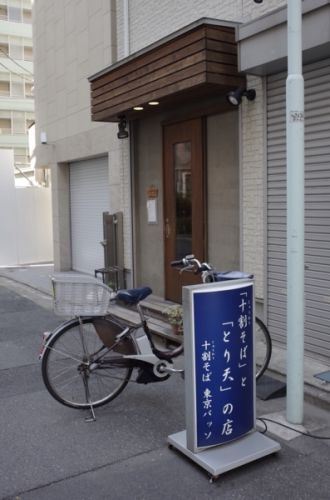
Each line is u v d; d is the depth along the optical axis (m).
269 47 4.95
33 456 3.53
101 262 10.71
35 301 9.40
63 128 11.10
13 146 42.56
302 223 3.70
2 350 6.14
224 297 3.30
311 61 4.95
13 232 14.38
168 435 3.80
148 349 4.23
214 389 3.31
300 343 3.78
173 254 7.52
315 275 5.06
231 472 3.26
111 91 7.27
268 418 3.96
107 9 8.88
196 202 6.91
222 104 6.29
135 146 8.28
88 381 4.22
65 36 10.69
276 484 3.13
